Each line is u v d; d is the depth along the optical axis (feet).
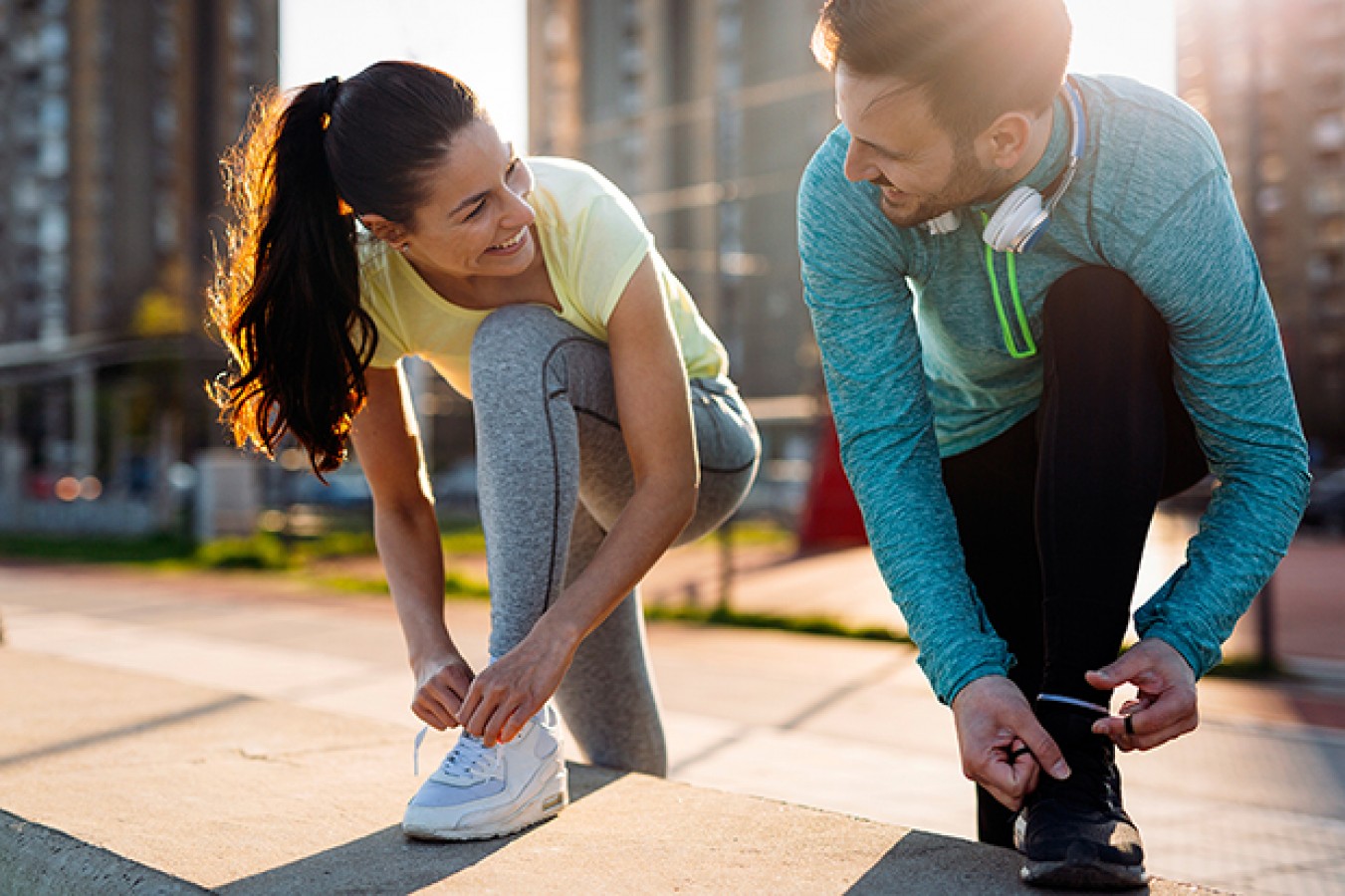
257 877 4.11
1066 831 3.71
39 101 128.88
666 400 4.83
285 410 5.00
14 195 130.00
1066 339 4.11
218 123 136.98
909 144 3.84
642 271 4.84
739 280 125.29
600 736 6.05
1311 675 22.91
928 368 5.26
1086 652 3.92
